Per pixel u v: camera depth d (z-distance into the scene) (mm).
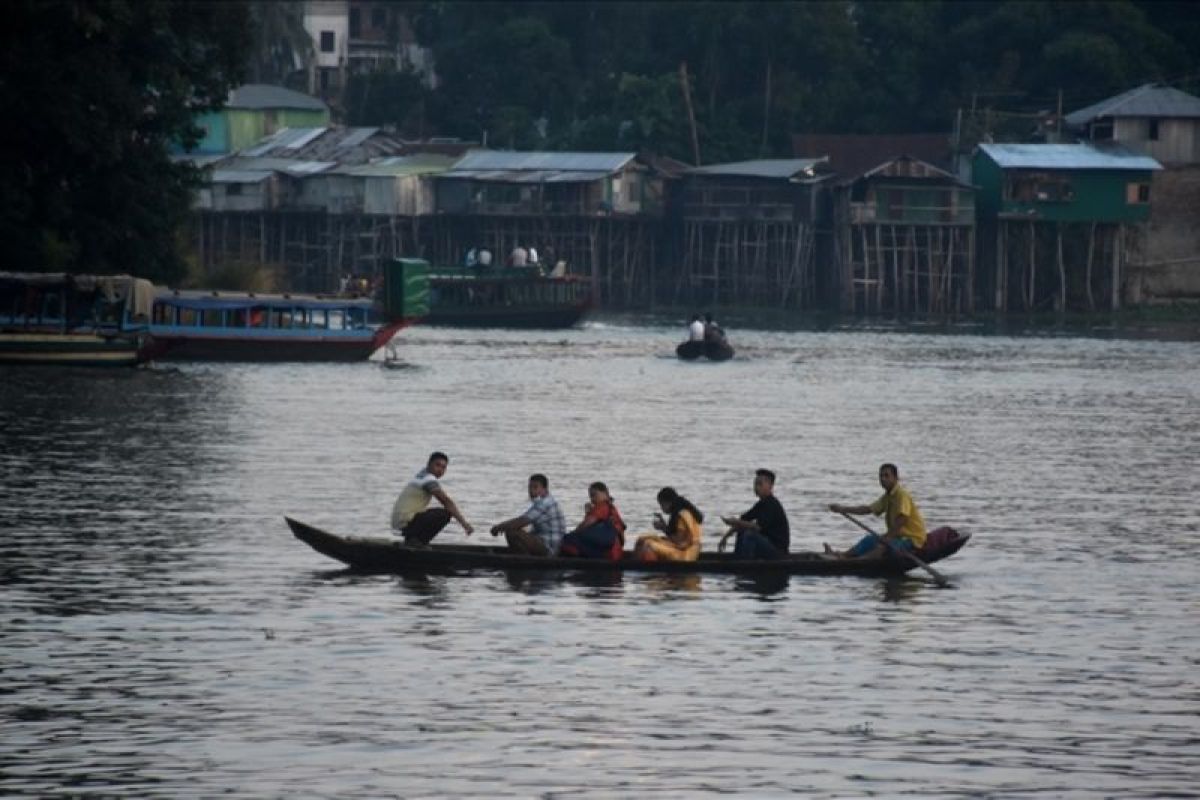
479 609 90875
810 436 182000
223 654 80812
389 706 72625
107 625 86312
